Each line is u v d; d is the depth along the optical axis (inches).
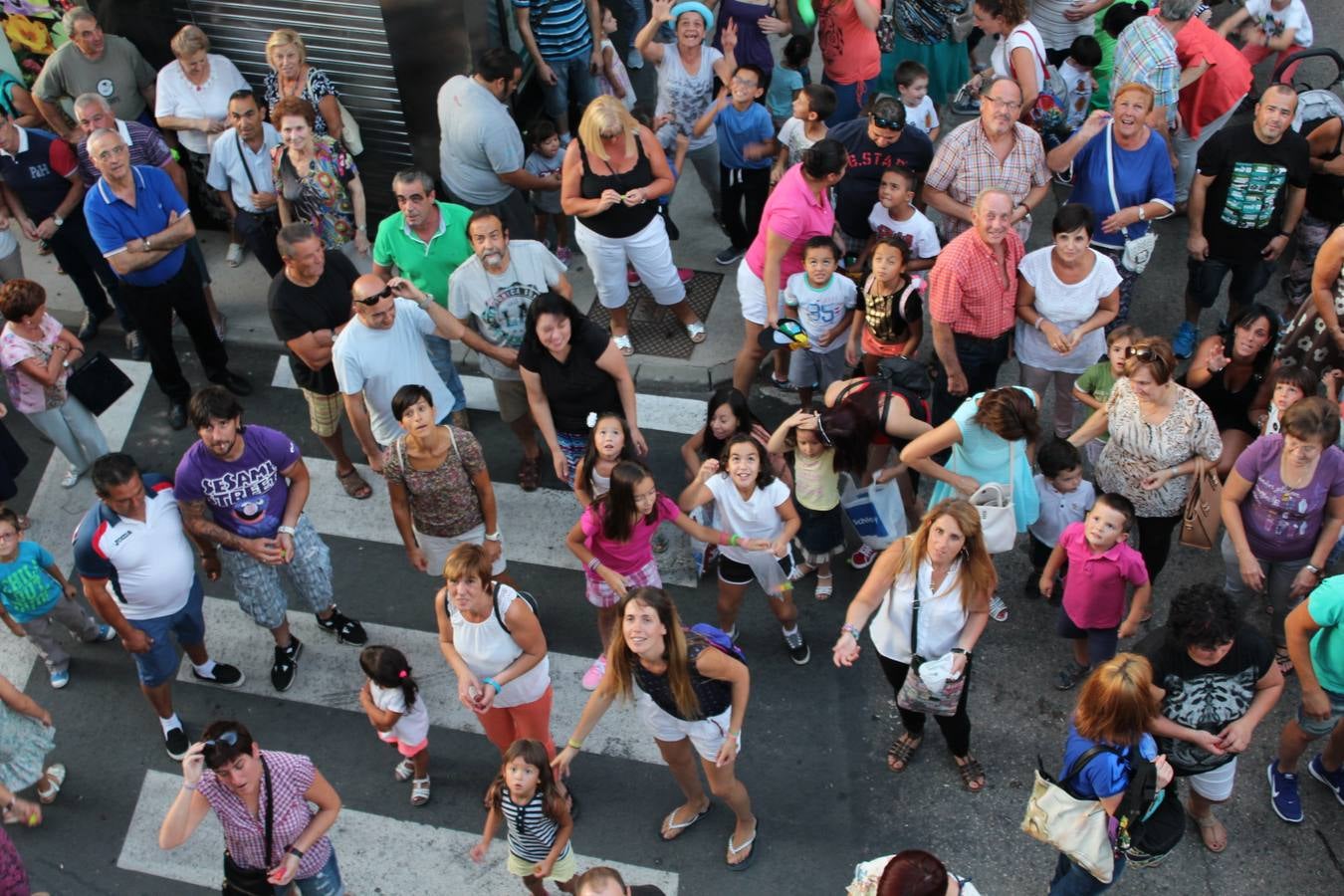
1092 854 199.5
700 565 292.2
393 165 398.0
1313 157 335.3
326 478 334.3
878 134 307.1
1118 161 312.0
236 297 389.4
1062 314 292.0
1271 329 267.7
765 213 306.7
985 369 305.9
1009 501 255.4
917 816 252.1
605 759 265.0
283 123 329.7
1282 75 380.8
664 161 325.1
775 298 308.3
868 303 291.6
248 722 276.5
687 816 248.8
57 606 276.5
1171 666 211.5
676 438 338.3
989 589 224.5
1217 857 242.8
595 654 287.6
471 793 260.4
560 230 390.0
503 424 348.8
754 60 379.2
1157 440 253.6
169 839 196.9
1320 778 251.0
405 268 304.0
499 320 296.2
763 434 282.2
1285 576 258.4
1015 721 268.7
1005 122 299.9
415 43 366.9
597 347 274.1
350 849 251.6
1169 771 198.8
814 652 284.5
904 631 230.1
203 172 386.0
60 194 350.6
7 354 296.7
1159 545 270.8
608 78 409.7
